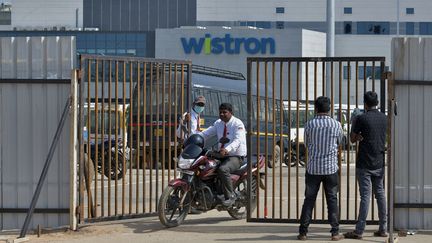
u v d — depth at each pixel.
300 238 10.69
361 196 10.64
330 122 10.48
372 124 10.48
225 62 79.56
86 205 13.46
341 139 10.67
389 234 10.40
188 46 79.81
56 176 11.34
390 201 10.55
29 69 11.27
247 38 79.31
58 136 10.97
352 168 24.95
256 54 79.19
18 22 95.81
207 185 11.91
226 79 29.25
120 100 19.27
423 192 11.09
